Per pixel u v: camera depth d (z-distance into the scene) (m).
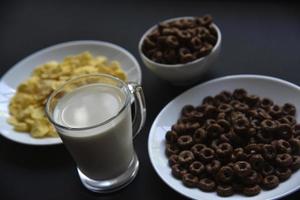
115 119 0.58
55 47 0.82
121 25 0.87
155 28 0.75
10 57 0.87
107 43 0.80
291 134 0.61
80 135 0.58
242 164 0.59
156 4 0.89
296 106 0.65
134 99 0.64
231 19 0.82
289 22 0.79
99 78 0.62
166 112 0.67
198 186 0.60
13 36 0.91
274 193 0.57
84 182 0.64
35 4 0.98
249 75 0.69
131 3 0.91
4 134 0.70
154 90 0.74
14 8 0.98
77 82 0.63
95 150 0.59
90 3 0.94
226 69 0.74
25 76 0.81
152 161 0.62
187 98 0.69
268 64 0.73
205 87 0.69
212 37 0.71
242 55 0.76
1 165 0.69
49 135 0.69
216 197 0.58
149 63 0.71
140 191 0.63
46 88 0.75
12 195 0.65
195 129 0.64
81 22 0.90
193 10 0.85
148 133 0.69
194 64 0.69
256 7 0.83
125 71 0.77
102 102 0.60
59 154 0.69
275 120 0.64
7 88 0.78
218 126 0.62
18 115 0.73
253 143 0.61
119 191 0.64
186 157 0.62
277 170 0.59
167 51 0.70
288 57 0.73
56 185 0.65
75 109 0.60
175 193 0.62
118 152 0.61
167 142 0.65
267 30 0.78
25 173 0.67
